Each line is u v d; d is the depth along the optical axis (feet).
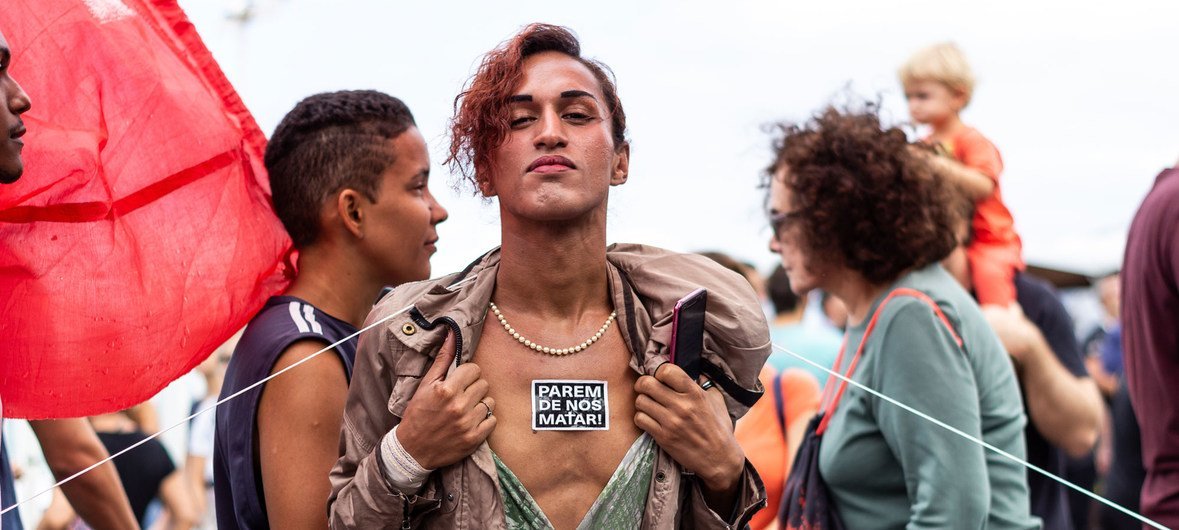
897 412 8.64
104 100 7.94
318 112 7.94
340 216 7.81
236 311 8.06
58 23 7.88
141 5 8.25
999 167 14.37
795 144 9.61
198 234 8.05
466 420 5.74
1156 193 8.71
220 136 8.20
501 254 6.27
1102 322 21.08
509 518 5.86
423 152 8.09
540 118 5.98
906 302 8.84
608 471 5.98
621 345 6.20
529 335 6.15
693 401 5.93
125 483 14.49
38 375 7.80
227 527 7.63
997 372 9.14
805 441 9.36
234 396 7.06
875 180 9.18
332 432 7.07
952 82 15.02
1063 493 11.10
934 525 8.44
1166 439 8.63
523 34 6.20
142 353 7.95
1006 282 13.00
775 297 12.35
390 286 8.09
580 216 6.04
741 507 6.07
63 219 7.79
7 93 6.61
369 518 5.80
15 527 8.48
